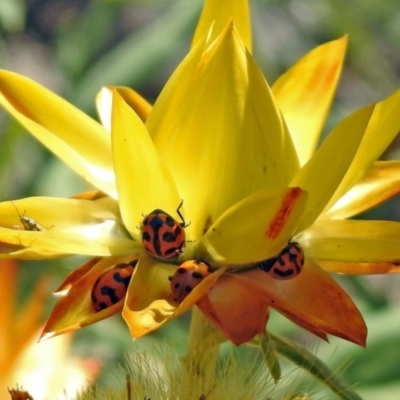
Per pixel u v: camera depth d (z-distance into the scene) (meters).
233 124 0.19
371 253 0.18
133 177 0.19
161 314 0.18
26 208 0.19
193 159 0.19
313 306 0.18
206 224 0.19
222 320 0.18
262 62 0.39
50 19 0.51
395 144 0.30
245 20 0.20
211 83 0.19
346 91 0.46
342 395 0.20
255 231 0.18
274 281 0.18
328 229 0.19
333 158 0.18
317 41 0.45
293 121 0.20
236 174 0.19
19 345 0.25
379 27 0.42
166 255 0.18
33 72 0.49
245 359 0.22
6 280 0.25
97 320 0.18
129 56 0.36
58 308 0.18
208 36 0.19
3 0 0.36
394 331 0.30
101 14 0.40
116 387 0.21
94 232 0.19
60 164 0.34
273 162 0.19
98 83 0.35
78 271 0.19
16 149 0.35
